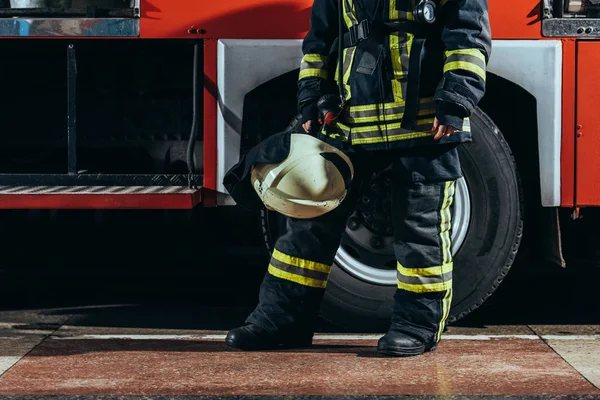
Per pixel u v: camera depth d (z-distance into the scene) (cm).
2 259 1060
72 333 909
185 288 1117
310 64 816
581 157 873
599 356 816
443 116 752
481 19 762
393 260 911
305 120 813
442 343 863
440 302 820
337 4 810
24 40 880
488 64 869
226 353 818
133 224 1034
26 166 949
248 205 845
